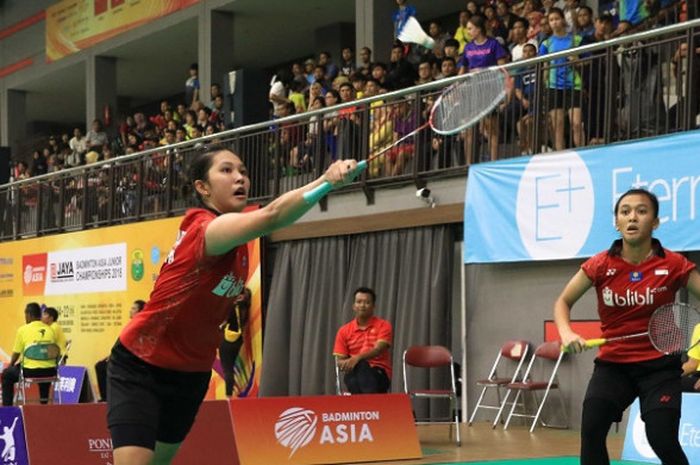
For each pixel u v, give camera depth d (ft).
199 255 13.84
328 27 85.05
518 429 42.68
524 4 53.88
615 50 40.11
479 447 36.76
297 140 53.72
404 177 47.98
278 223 13.08
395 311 48.60
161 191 60.90
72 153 90.99
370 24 68.13
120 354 14.55
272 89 63.10
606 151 39.27
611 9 52.29
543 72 42.83
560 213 40.83
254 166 56.34
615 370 18.92
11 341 73.56
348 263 51.26
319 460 32.65
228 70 81.30
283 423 32.30
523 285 44.04
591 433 18.69
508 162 43.04
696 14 42.60
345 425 33.35
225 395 53.11
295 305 53.47
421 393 39.37
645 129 39.52
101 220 66.28
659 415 18.24
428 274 47.03
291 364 53.26
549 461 32.78
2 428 28.12
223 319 14.83
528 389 41.57
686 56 38.32
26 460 28.17
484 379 45.83
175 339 14.42
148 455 14.29
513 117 44.01
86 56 95.71
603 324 19.21
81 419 29.01
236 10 81.05
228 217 13.56
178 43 90.74
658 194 37.37
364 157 50.08
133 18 89.66
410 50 59.31
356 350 39.70
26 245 72.38
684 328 18.34
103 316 63.77
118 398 14.43
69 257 67.31
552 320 42.60
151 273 59.41
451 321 46.93
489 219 43.62
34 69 103.76
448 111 18.47
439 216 46.39
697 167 36.17
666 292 18.56
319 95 61.46
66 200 70.08
